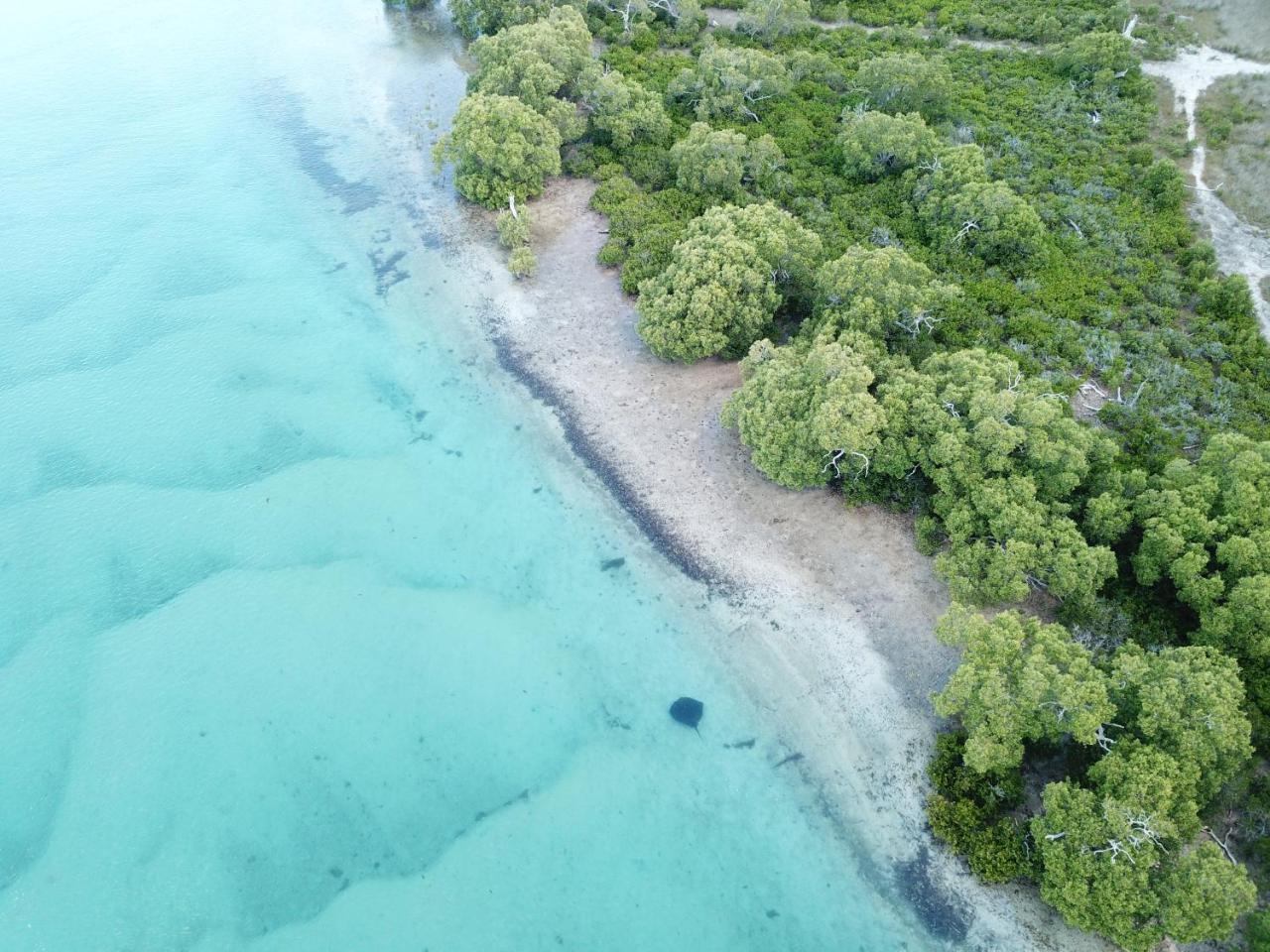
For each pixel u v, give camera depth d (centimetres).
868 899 3206
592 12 7800
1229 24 6894
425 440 4738
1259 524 3516
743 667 3806
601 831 3406
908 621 3859
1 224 6175
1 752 3638
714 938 3158
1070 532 3634
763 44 7375
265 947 3147
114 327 5416
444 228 5994
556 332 5219
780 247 4728
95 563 4253
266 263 5828
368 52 7912
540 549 4253
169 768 3581
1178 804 2925
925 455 4012
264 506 4459
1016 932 3078
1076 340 4822
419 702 3766
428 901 3250
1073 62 6612
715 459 4519
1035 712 3175
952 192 5506
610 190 5997
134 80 7662
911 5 7662
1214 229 5416
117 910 3234
